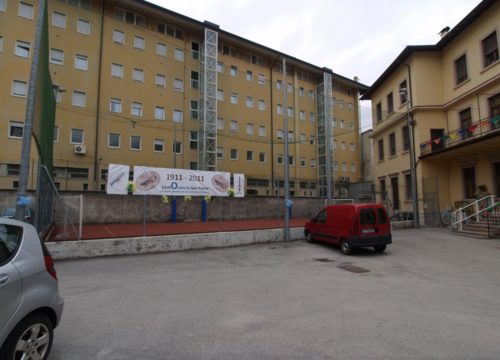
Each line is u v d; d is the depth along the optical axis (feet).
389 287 21.04
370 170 145.38
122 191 39.22
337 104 149.07
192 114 108.68
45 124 35.70
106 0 94.79
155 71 102.32
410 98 71.61
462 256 33.24
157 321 14.62
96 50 92.12
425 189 66.33
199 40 112.47
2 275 8.80
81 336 12.87
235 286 21.18
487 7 55.93
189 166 105.91
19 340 9.12
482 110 57.47
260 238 43.55
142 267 27.63
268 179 124.36
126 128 95.40
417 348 11.80
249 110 122.93
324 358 11.00
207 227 51.55
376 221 35.42
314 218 42.80
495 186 55.16
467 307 16.76
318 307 16.71
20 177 24.40
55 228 45.57
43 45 31.37
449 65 67.15
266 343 12.21
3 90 75.82
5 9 78.33
